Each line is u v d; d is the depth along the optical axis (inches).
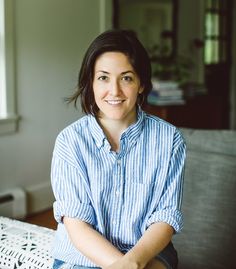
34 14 126.6
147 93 52.0
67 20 136.5
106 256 46.9
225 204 66.4
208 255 65.9
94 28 146.6
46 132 135.0
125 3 166.1
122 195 50.4
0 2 118.4
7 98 122.2
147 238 48.3
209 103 168.4
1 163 123.2
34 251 59.9
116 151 51.4
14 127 125.0
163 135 52.1
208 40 208.7
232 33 220.7
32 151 131.7
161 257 50.6
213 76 214.5
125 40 48.3
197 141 71.7
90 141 50.8
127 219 50.6
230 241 65.4
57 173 51.0
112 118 49.6
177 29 190.4
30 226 68.0
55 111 136.7
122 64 48.0
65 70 137.9
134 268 44.8
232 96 224.8
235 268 65.2
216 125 172.7
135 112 52.6
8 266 59.3
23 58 125.4
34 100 130.1
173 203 51.1
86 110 51.4
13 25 121.1
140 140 51.2
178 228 50.4
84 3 141.6
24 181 130.4
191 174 69.3
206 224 67.0
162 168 51.2
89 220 49.8
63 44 136.2
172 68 180.7
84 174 50.3
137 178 50.6
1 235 64.5
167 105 156.6
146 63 49.6
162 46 184.1
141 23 174.1
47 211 134.6
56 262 52.9
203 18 203.9
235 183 66.4
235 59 223.6
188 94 169.0
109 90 48.6
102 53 48.4
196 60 203.6
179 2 189.8
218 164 68.1
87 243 47.9
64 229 52.4
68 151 50.8
